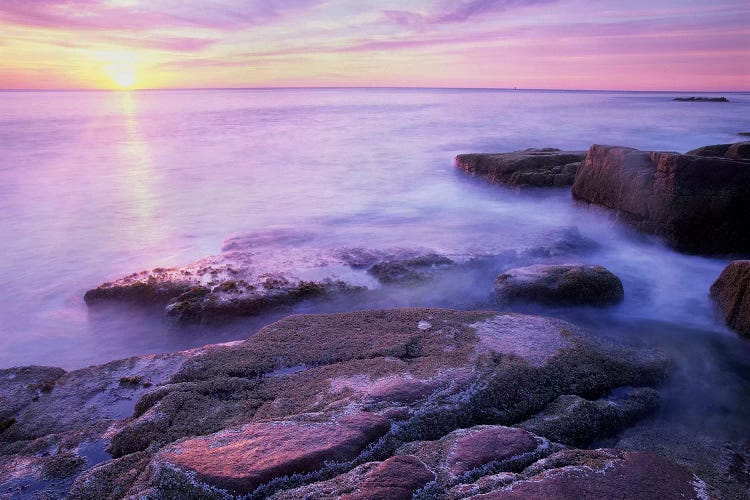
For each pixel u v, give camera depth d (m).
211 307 9.70
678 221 13.05
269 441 4.75
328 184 23.67
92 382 6.74
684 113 64.88
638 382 6.80
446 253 12.82
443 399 5.71
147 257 13.79
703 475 5.18
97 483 4.63
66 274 12.70
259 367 6.74
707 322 9.43
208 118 63.22
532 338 7.39
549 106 91.25
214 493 4.11
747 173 12.37
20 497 4.65
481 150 33.97
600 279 9.89
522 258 12.69
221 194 21.34
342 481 4.21
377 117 65.44
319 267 11.95
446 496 4.08
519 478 4.31
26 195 20.75
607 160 15.84
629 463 4.55
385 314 8.34
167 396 6.02
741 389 7.03
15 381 7.09
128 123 53.66
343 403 5.58
